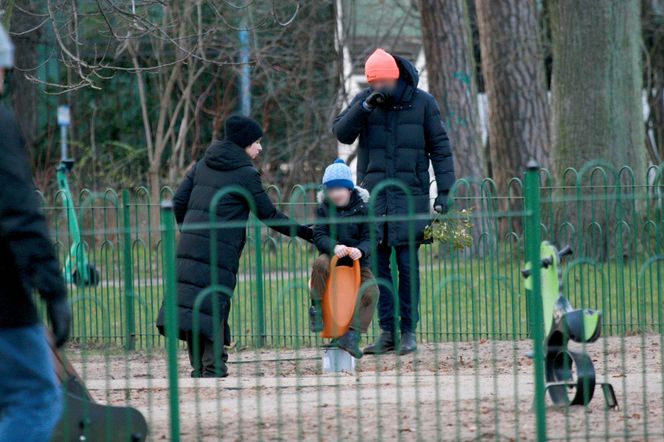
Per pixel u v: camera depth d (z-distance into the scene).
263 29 69.06
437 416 21.66
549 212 42.97
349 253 30.70
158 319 31.09
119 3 40.34
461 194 65.56
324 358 32.38
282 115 89.94
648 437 22.06
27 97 88.00
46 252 15.70
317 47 88.38
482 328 43.34
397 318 22.33
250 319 44.59
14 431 16.31
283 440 22.42
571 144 65.19
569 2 65.00
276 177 87.75
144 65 80.19
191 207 31.69
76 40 38.88
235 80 89.62
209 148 32.03
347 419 24.34
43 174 86.94
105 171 87.19
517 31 74.12
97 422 20.34
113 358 38.53
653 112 100.88
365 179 35.00
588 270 41.25
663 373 25.23
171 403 19.48
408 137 34.69
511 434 22.58
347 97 87.00
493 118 75.12
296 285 24.09
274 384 29.75
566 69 65.38
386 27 99.69
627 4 64.69
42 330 16.69
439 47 73.50
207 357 31.55
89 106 93.69
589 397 23.83
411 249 20.72
